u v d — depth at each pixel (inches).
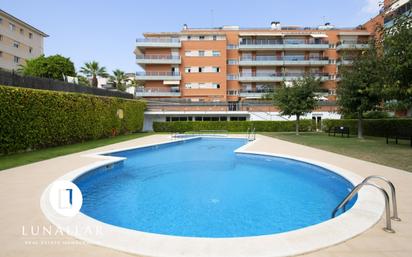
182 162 473.4
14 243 129.6
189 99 1552.7
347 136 879.1
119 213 219.0
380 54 605.9
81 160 387.2
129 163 461.4
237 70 1769.2
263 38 1772.9
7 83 543.8
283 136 927.0
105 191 285.9
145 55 1637.6
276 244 126.8
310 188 299.3
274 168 416.5
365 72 692.7
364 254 119.6
